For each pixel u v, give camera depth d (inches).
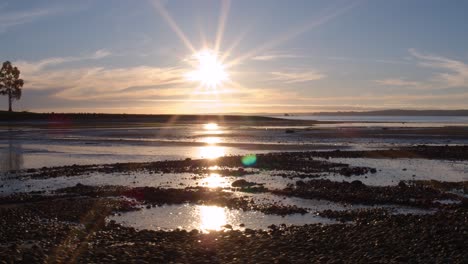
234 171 1364.4
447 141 2645.2
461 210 807.7
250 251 546.6
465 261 477.1
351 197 936.9
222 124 5718.5
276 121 7224.4
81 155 1919.3
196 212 836.6
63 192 1031.0
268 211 834.8
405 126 4960.6
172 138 2928.2
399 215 748.6
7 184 1167.0
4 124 4899.1
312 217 792.3
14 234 652.1
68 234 655.1
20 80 5738.2
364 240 575.2
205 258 523.5
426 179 1227.2
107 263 499.8
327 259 508.7
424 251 517.3
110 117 6392.7
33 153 1999.3
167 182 1184.2
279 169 1414.9
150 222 768.3
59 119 5807.1
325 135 3201.3
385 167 1476.4
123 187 1091.3
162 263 506.6
